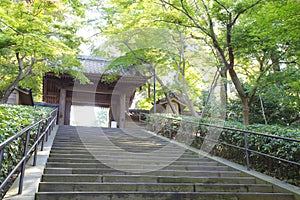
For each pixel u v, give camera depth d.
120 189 3.35
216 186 3.64
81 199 2.93
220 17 6.57
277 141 4.18
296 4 4.45
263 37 5.85
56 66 9.12
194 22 6.74
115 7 9.27
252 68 8.50
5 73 8.91
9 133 3.02
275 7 4.83
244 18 6.61
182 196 3.23
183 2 6.77
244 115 6.69
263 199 3.38
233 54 6.77
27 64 8.95
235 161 5.34
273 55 7.17
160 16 7.17
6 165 2.99
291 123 8.16
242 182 4.05
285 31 5.01
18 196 2.62
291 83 6.79
